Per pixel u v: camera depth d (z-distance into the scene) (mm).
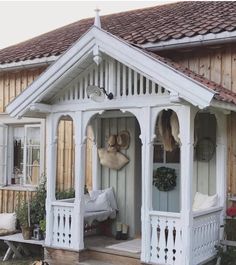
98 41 7188
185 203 6621
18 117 7945
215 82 8008
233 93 7621
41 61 9602
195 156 8102
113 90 7414
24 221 8812
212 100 6293
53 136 8062
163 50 8375
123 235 8570
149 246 6938
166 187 8555
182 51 8352
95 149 9281
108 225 9008
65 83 7832
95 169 9258
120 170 9039
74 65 7453
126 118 9000
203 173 8031
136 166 8906
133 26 10219
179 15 10188
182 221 6629
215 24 7992
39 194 9312
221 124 7637
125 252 7441
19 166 10758
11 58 10289
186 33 7953
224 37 7562
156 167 8734
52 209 8008
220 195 7660
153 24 9797
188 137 6660
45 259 7973
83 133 7758
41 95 7730
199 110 7023
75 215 7703
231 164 7715
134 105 7203
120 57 7051
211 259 7227
